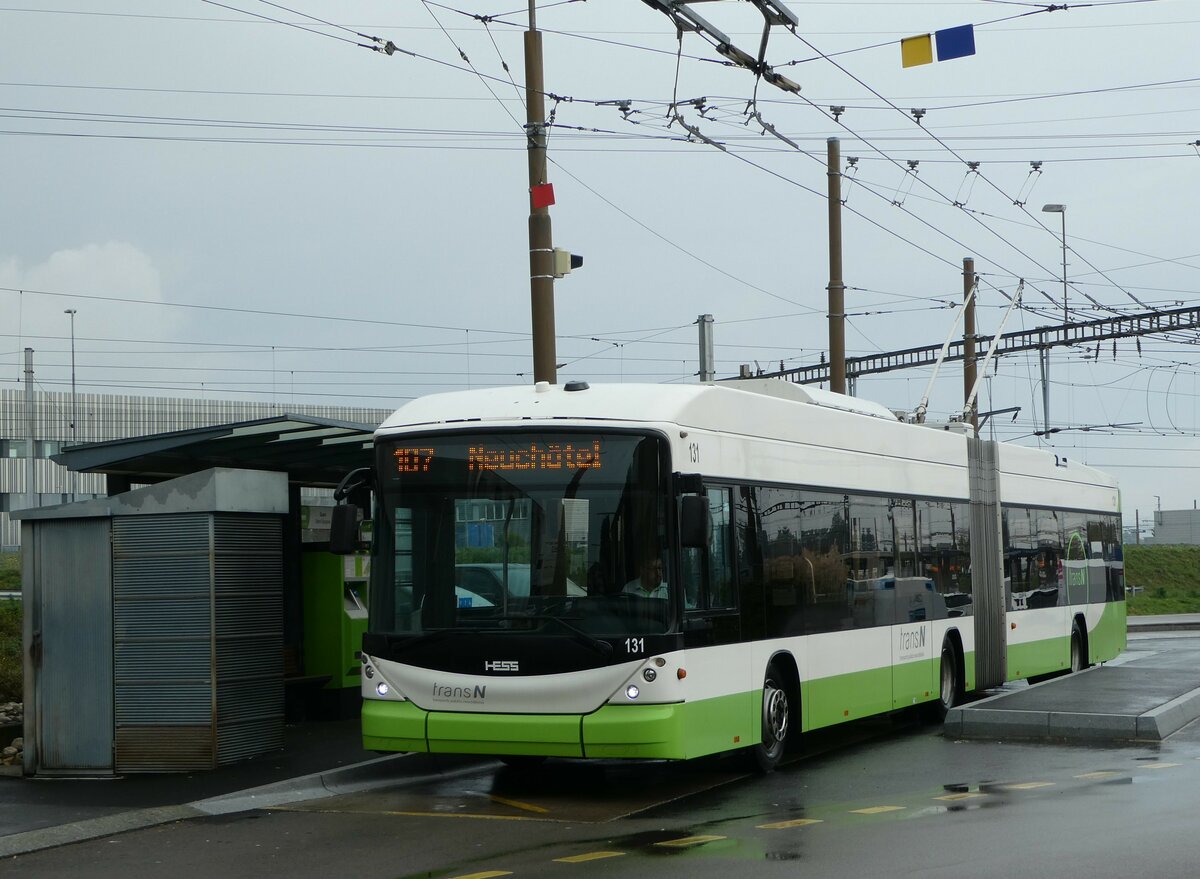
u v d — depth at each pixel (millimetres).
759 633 12234
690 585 11109
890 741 14891
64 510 12914
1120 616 25062
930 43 16141
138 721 12695
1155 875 7680
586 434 11055
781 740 12703
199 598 12617
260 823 10383
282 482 13422
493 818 10344
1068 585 22016
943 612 16828
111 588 12852
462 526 11180
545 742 10680
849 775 12344
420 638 11070
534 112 16594
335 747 13594
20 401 59562
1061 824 9391
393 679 11148
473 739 10844
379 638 11227
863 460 14969
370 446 14742
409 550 11312
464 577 11102
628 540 10828
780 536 12844
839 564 14102
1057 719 14391
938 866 8102
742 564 12039
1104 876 7688
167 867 8820
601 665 10633
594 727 10594
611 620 10734
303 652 15922
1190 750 13227
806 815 10172
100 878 8539
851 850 8703
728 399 12086
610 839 9352
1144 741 13914
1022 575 19906
